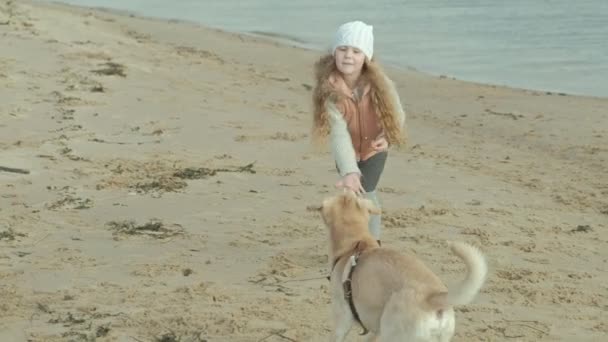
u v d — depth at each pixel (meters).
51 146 11.51
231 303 6.89
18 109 13.30
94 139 11.98
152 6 33.25
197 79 17.38
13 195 9.56
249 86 17.39
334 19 30.25
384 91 6.43
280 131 13.05
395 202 9.95
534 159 12.91
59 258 7.78
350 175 6.20
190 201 9.59
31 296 6.93
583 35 26.95
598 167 12.51
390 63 23.03
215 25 28.72
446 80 20.59
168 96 15.13
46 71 16.09
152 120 13.28
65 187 9.90
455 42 26.06
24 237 8.31
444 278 7.56
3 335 6.25
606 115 16.16
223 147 12.00
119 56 18.56
